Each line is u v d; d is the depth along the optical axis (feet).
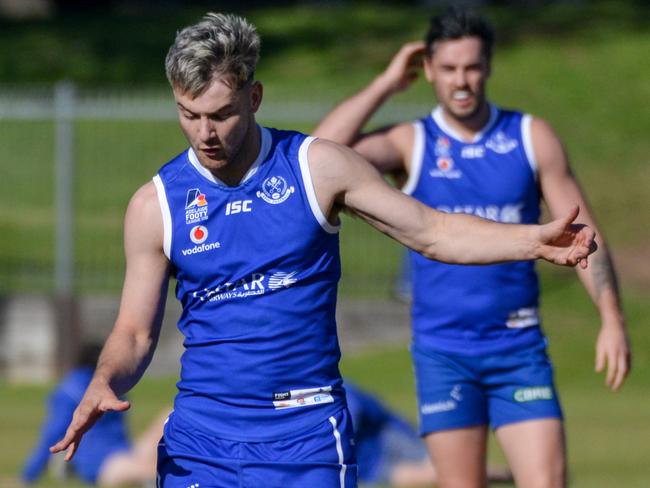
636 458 108.17
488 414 64.69
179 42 43.32
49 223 203.31
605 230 221.66
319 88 288.92
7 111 167.43
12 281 187.32
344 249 186.91
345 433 46.16
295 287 45.34
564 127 264.93
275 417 45.65
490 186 64.44
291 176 45.21
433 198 65.26
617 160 249.75
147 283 46.70
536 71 294.66
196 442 46.16
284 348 45.42
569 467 102.53
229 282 45.50
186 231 45.62
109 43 335.67
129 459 93.56
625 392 154.92
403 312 174.29
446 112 65.67
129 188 211.20
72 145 168.25
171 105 170.40
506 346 63.67
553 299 188.24
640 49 309.83
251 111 44.68
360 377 160.76
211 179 45.57
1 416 132.77
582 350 171.12
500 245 43.78
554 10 359.46
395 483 94.12
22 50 329.31
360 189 45.16
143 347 46.55
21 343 164.96
